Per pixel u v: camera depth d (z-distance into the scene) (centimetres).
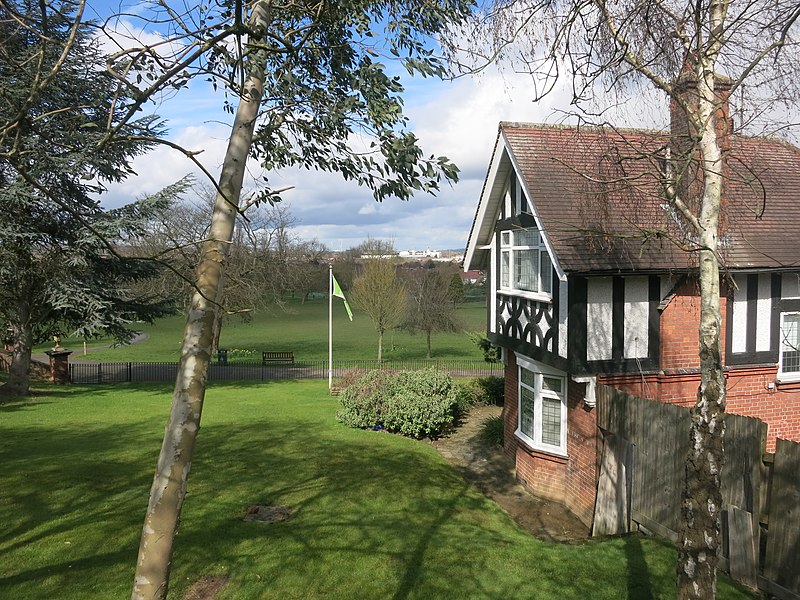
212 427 1523
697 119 522
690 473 486
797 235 1041
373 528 828
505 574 681
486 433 1541
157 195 2055
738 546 660
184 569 671
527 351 1151
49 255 1892
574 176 1059
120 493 928
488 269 1417
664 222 675
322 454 1252
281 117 560
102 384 2473
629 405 868
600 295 966
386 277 3412
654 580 653
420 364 3319
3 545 718
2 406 1808
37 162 1598
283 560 704
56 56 931
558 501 1097
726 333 1010
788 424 1049
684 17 526
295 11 551
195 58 294
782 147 1248
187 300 2864
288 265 3566
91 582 623
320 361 3512
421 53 604
